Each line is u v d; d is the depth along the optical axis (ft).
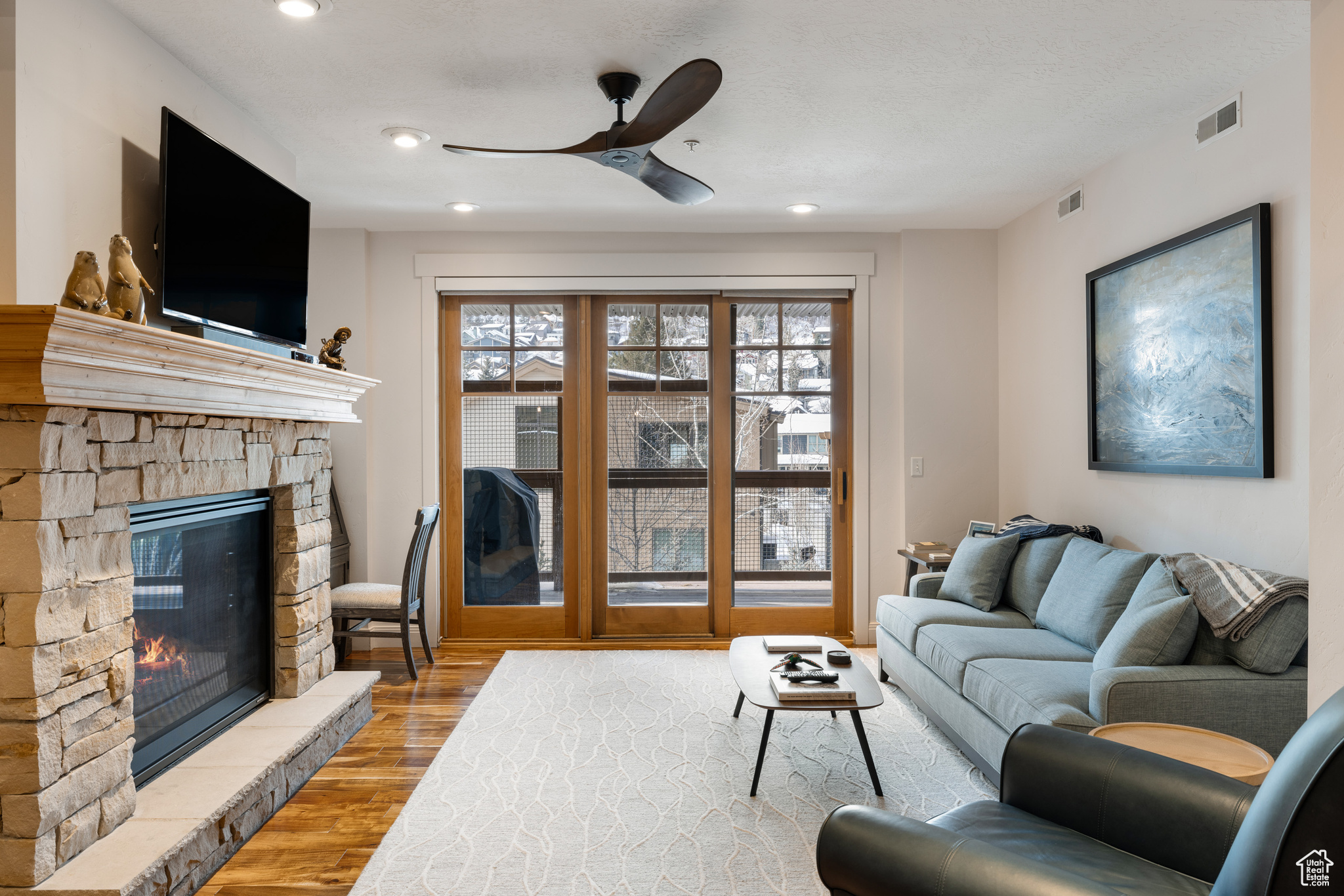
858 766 9.61
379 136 10.53
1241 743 6.46
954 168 11.94
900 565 15.55
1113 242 11.50
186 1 7.13
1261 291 8.43
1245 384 8.72
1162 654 7.85
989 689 8.71
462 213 14.20
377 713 11.59
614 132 7.91
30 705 5.78
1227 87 9.06
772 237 15.53
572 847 7.63
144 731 7.69
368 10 7.34
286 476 10.02
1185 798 4.85
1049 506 13.43
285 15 7.40
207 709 8.77
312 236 15.17
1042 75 8.80
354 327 15.19
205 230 8.03
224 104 9.25
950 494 15.34
